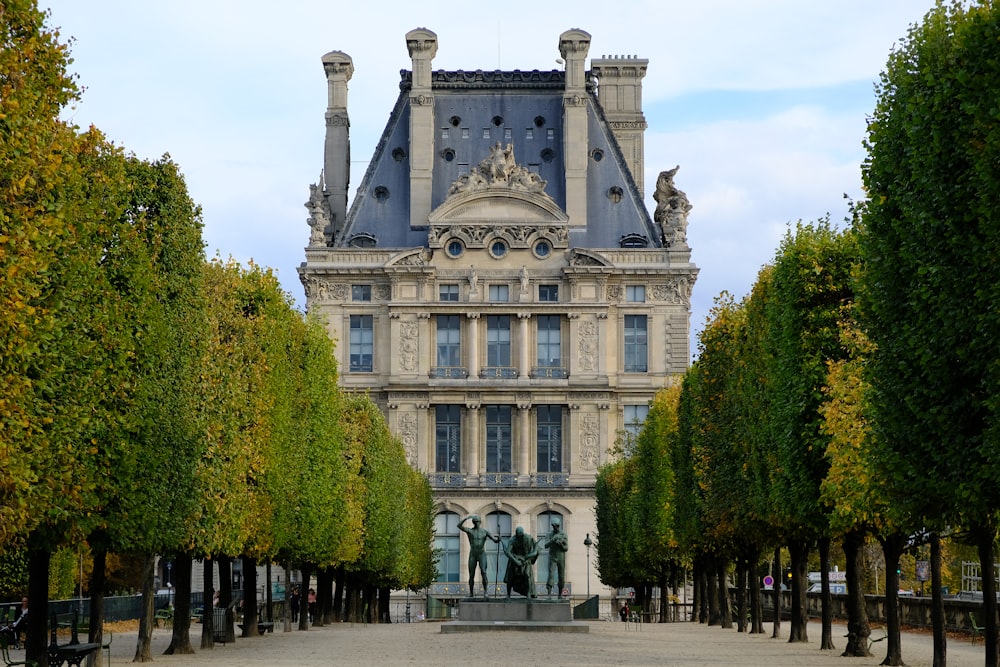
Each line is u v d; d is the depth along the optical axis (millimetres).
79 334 40812
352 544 90125
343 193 153625
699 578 109500
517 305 144875
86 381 40500
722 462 73438
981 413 35562
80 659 44031
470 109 154375
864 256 41438
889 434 38906
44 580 42562
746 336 70000
